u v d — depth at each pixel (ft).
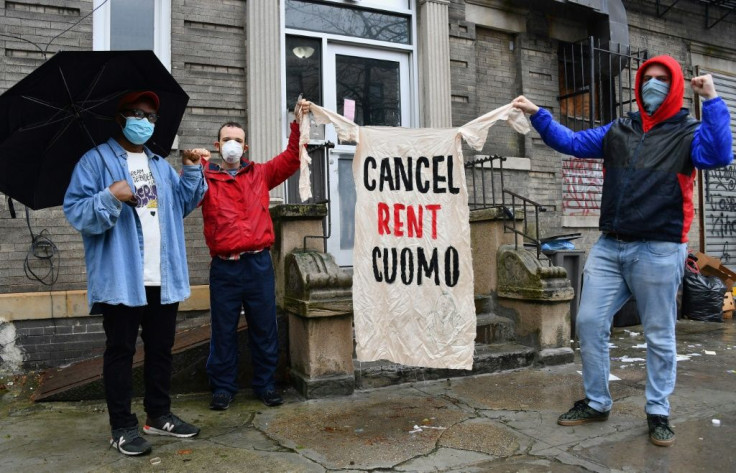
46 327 15.92
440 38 22.07
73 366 15.53
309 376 13.74
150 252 10.67
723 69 32.30
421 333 11.87
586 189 26.03
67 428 11.81
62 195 11.37
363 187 12.21
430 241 11.90
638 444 10.69
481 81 23.73
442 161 11.93
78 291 16.20
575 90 25.93
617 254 11.23
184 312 17.48
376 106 21.58
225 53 18.56
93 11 16.99
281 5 19.57
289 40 20.10
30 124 9.98
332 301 13.73
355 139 12.28
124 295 9.95
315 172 16.81
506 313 17.89
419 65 22.16
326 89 20.56
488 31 24.08
